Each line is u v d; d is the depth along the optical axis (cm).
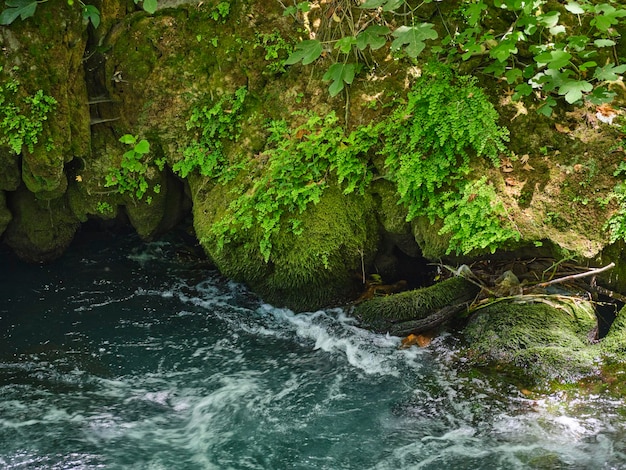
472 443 385
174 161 559
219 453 387
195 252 643
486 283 485
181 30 530
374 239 520
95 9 491
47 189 536
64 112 508
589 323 452
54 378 460
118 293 584
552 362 427
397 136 482
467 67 484
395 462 375
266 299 552
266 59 526
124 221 671
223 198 532
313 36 522
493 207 447
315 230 502
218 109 531
